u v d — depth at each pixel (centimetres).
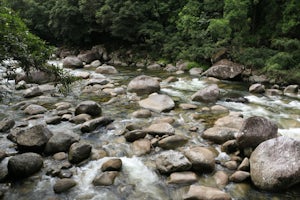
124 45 2744
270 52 1725
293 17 1723
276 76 1549
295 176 561
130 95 1257
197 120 946
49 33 3534
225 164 652
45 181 595
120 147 742
